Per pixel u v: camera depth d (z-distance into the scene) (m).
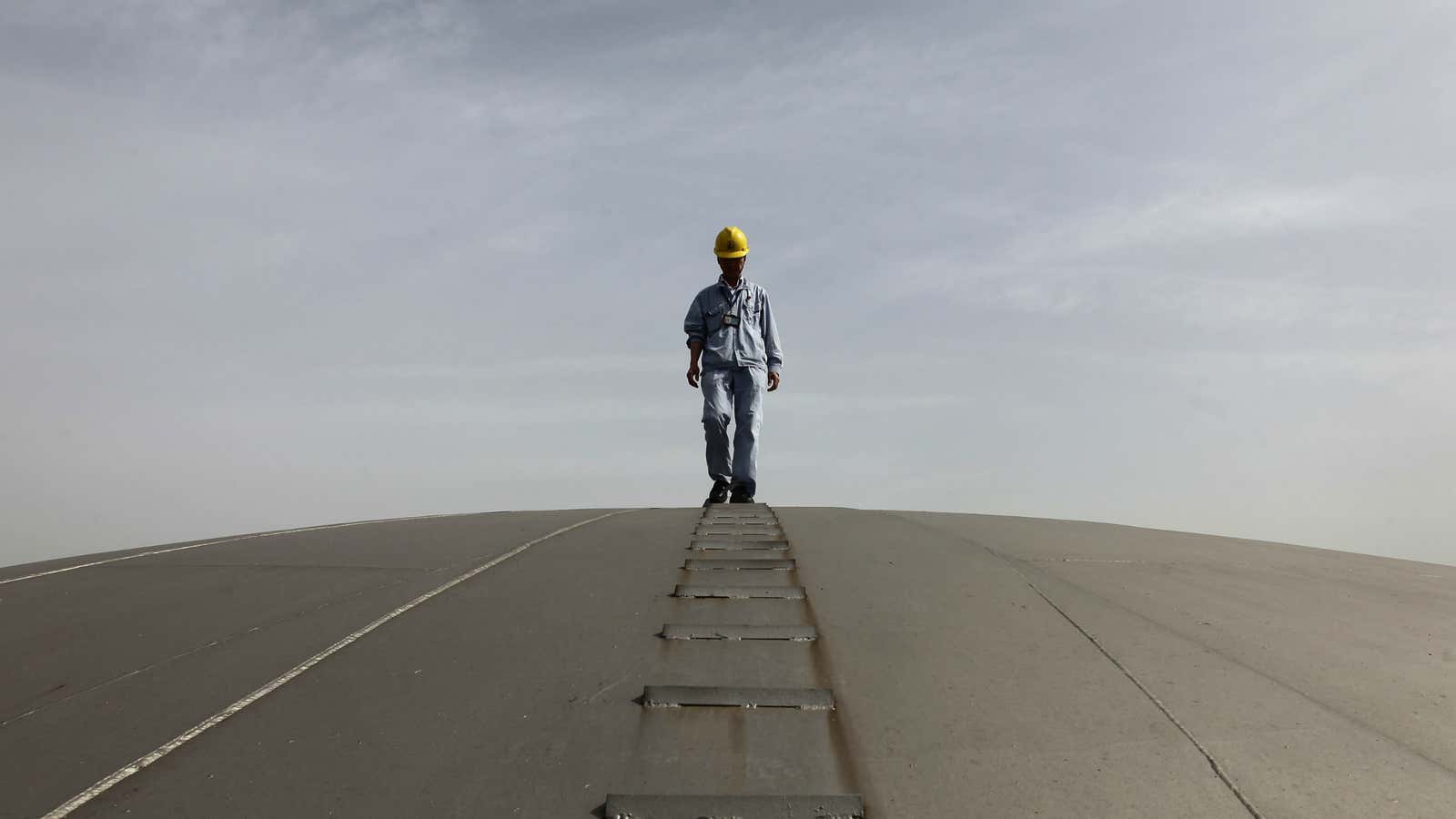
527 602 4.53
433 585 4.90
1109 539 6.22
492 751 3.06
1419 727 3.20
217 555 5.92
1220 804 2.74
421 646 3.96
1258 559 5.73
